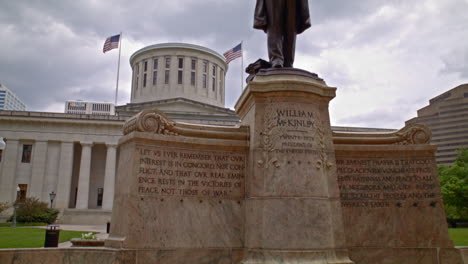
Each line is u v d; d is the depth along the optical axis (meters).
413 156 9.84
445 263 8.95
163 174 8.19
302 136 8.25
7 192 54.44
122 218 7.80
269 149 8.18
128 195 7.73
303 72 8.91
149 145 8.17
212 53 79.31
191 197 8.33
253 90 8.43
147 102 67.94
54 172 56.22
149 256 7.55
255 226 7.84
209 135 8.80
